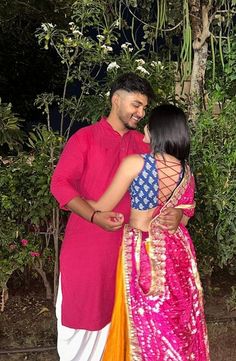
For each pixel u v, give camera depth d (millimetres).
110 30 4625
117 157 3029
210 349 3998
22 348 3934
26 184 4066
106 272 3070
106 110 4383
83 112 4555
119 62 4621
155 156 2816
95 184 3029
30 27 8391
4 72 8195
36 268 4504
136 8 5695
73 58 4465
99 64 5125
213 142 4152
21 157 4254
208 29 4668
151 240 2854
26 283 4902
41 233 4320
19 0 8047
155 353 2869
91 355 3191
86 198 3055
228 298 4730
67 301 3117
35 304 4625
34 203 4051
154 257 2848
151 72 4809
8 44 8258
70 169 2973
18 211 4133
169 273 2855
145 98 2961
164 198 2848
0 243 4137
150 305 2855
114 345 2977
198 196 4176
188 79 5039
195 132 4238
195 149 4117
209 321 4301
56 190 2947
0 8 8000
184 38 4625
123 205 3035
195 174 4145
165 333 2852
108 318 3150
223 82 4879
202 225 4301
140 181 2812
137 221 2893
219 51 5000
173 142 2787
